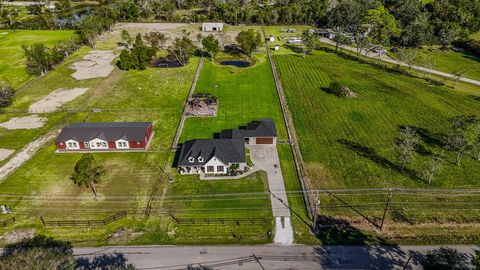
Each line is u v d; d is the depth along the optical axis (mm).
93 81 97312
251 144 69562
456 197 56156
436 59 114312
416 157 65562
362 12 137875
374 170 62250
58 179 60938
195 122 76938
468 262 44781
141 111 81750
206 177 60781
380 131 73875
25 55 106375
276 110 82312
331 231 50312
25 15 166750
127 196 56938
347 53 119688
